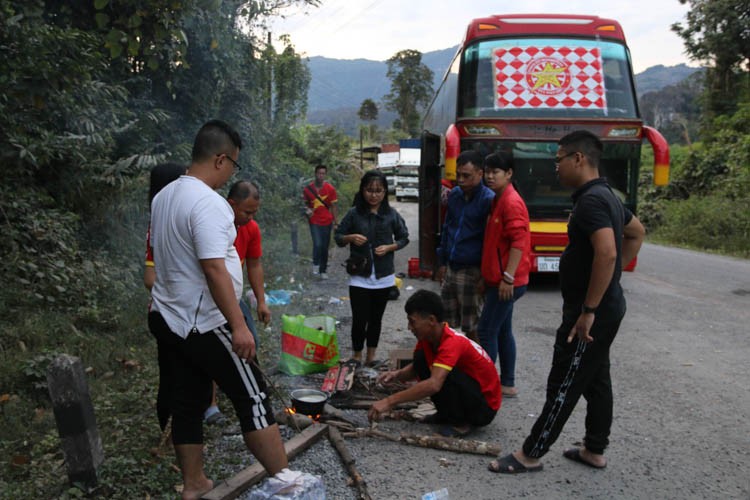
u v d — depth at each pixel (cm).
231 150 313
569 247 364
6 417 412
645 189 2683
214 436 415
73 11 769
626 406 500
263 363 575
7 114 618
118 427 412
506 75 963
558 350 368
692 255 1603
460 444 410
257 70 1470
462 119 948
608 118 944
